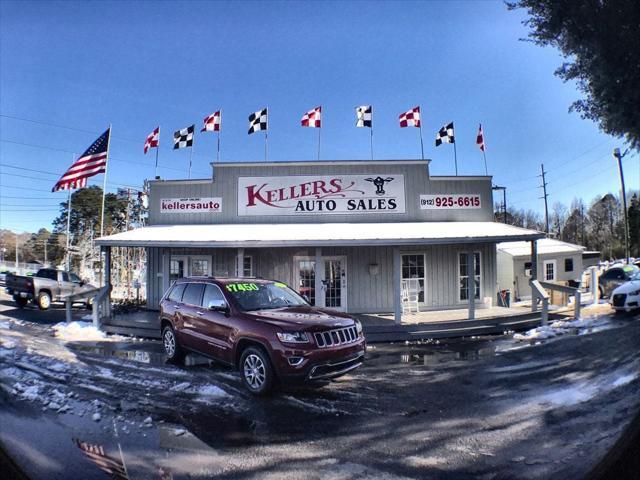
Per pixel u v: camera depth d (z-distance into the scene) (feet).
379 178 52.34
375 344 35.40
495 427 15.85
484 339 36.63
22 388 19.99
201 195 52.70
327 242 39.75
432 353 30.99
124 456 13.26
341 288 49.96
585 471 11.64
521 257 73.26
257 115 56.44
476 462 13.00
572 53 14.88
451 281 51.75
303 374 19.12
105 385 21.29
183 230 47.78
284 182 52.26
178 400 19.17
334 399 19.65
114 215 176.86
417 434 15.34
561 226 132.16
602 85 14.05
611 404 17.42
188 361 27.40
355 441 14.74
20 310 58.08
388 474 12.28
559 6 14.28
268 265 50.08
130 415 17.08
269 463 12.96
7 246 279.49
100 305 41.81
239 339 21.31
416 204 52.37
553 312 47.16
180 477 11.98
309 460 13.20
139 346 33.19
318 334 19.76
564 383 21.06
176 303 27.40
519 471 12.27
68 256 107.65
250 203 52.26
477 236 40.57
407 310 49.85
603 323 38.52
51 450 13.41
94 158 56.03
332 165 52.34
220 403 18.86
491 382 22.25
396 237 40.19
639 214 30.55
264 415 17.39
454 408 18.22
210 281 25.36
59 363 25.72
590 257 85.71
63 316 51.24
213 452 13.75
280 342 19.44
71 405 17.98
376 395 20.26
